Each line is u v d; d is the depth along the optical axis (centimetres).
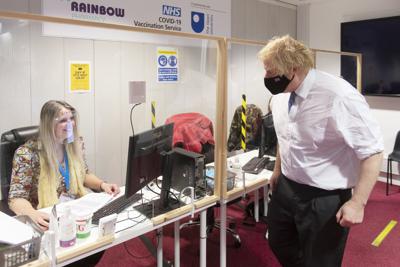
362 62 442
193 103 375
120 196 193
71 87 293
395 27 411
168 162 175
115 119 325
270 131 266
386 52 421
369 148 142
